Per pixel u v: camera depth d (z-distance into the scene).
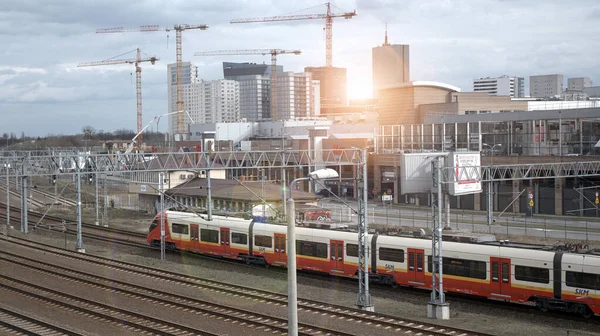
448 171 52.78
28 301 38.53
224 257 54.34
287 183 110.06
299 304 36.28
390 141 107.75
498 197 86.12
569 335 30.67
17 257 54.56
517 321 34.12
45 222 82.81
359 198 36.72
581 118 80.69
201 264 53.22
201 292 41.03
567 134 84.50
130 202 105.25
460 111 115.94
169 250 59.19
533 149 87.25
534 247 37.22
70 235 71.25
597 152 81.69
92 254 58.28
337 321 32.91
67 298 39.19
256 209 67.00
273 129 145.00
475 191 52.03
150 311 35.91
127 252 59.97
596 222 73.88
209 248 54.50
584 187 75.38
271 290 42.50
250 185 83.88
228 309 35.44
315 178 33.06
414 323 31.73
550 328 32.50
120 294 40.53
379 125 127.44
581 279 34.25
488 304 38.50
